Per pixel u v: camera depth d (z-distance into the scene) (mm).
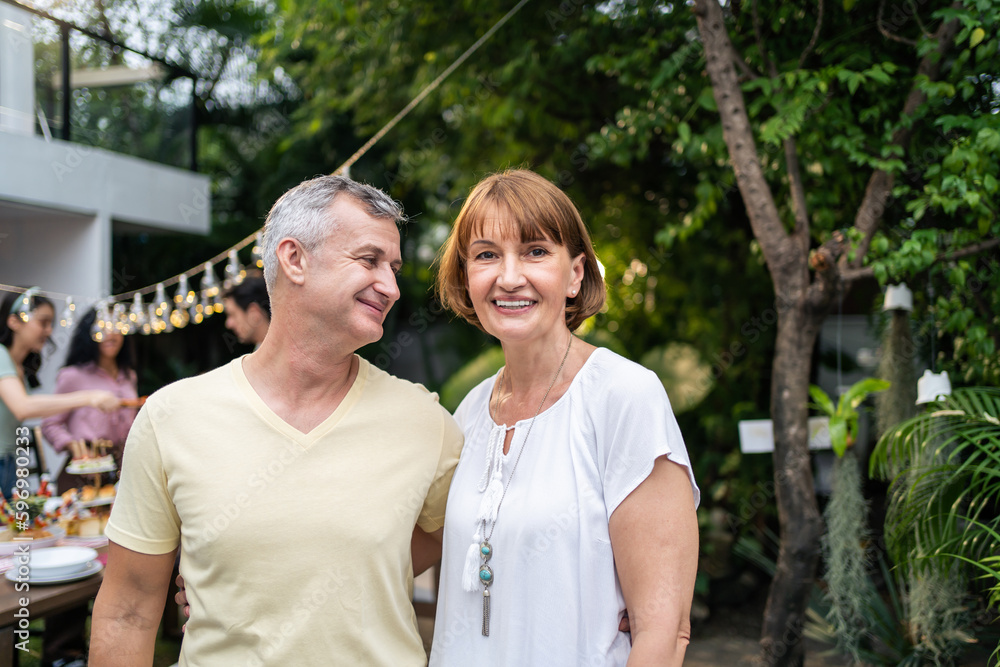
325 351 1297
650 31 3795
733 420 4355
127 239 6504
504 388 1523
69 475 3074
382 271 1304
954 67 2605
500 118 4324
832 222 3119
